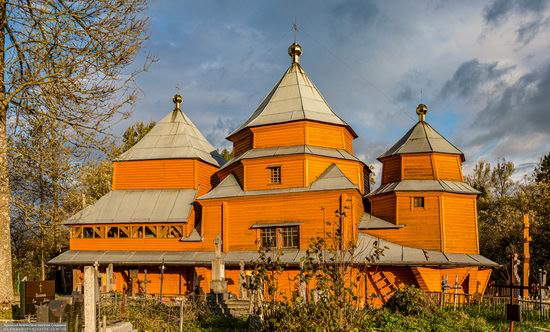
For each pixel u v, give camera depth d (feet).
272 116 121.80
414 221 109.60
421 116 123.75
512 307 45.78
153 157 134.31
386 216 113.91
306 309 36.96
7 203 67.62
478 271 107.14
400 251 104.47
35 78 65.26
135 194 131.64
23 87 65.72
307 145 115.65
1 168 67.10
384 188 116.67
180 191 130.72
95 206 129.59
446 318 55.47
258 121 121.80
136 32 69.97
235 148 129.90
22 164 71.77
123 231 123.75
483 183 203.10
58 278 157.38
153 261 113.70
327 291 38.11
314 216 106.93
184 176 132.77
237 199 114.11
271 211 111.04
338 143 120.37
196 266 112.27
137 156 135.95
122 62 69.36
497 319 61.62
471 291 102.58
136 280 116.26
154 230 121.90
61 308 47.93
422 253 104.32
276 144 118.32
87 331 37.45
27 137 68.85
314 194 107.55
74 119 68.23
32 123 67.97
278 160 114.01
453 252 107.34
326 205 106.42
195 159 132.98
